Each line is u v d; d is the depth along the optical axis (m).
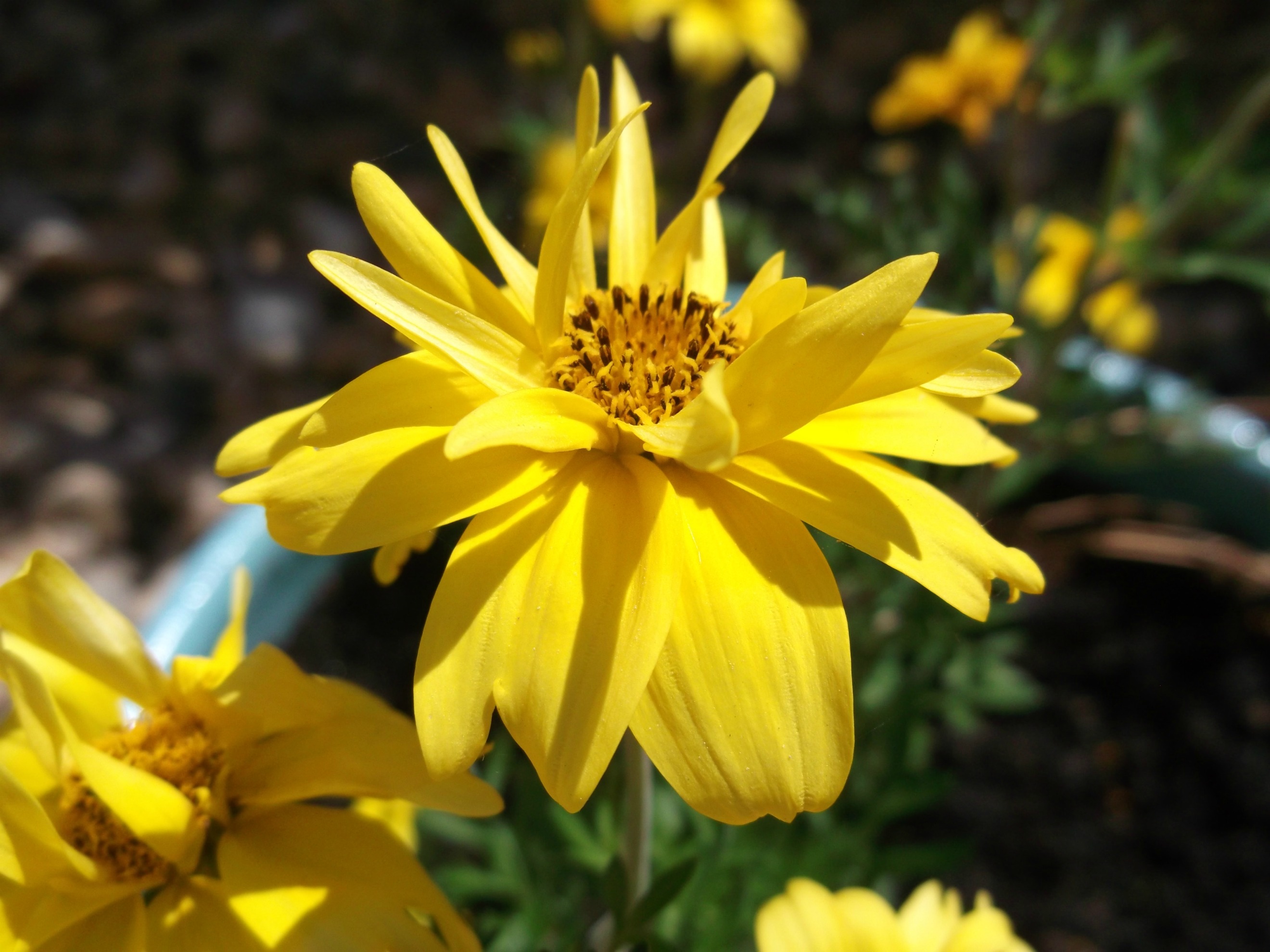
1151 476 0.23
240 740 0.09
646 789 0.09
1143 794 0.21
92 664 0.09
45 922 0.08
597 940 0.12
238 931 0.08
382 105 0.36
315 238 0.33
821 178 0.33
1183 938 0.19
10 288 0.31
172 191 0.34
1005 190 0.20
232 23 0.39
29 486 0.26
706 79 0.26
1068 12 0.18
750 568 0.07
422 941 0.08
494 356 0.08
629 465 0.08
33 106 0.37
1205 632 0.23
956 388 0.07
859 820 0.15
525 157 0.26
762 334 0.08
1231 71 0.33
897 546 0.07
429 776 0.08
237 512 0.19
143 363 0.29
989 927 0.10
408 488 0.07
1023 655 0.23
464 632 0.07
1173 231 0.19
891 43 0.38
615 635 0.07
